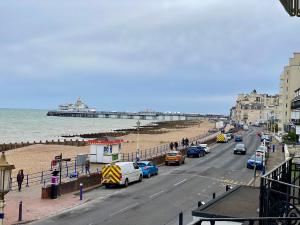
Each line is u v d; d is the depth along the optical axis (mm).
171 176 43688
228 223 10664
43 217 25406
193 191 34688
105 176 36562
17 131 169000
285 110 116750
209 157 63469
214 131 136500
